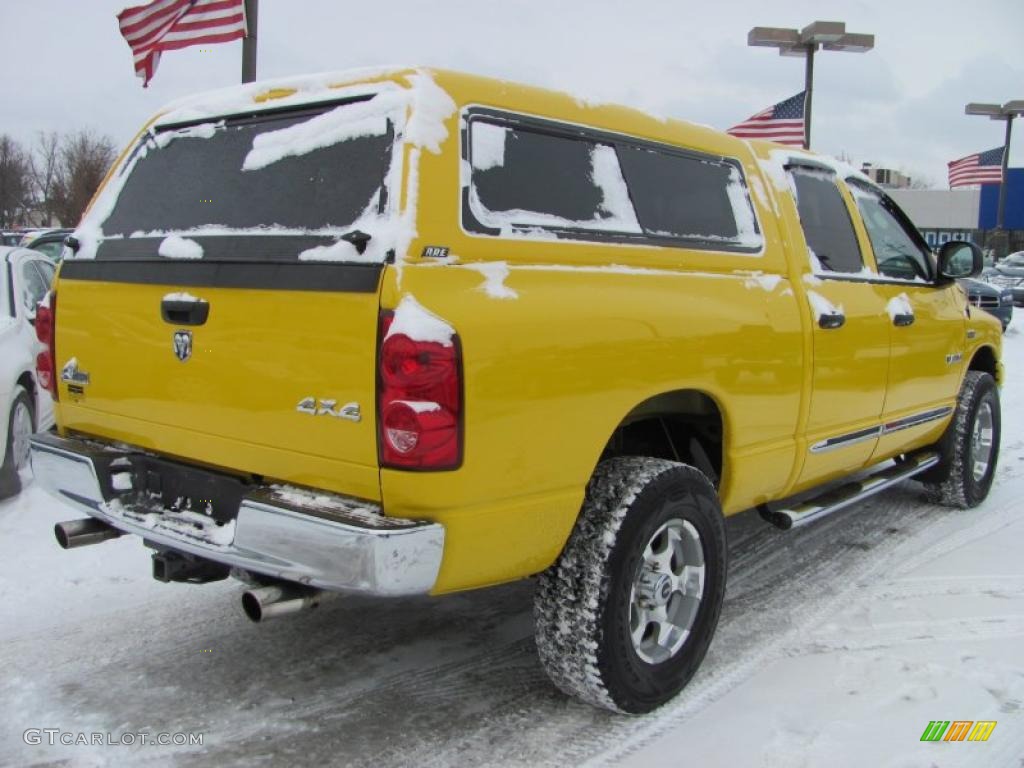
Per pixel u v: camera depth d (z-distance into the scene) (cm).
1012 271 2900
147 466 340
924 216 4869
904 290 496
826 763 301
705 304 352
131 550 506
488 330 274
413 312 261
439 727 328
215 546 296
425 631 409
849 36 1407
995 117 3169
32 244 1097
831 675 366
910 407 506
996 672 367
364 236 270
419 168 280
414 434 260
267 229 305
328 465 279
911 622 419
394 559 261
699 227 375
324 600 307
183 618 420
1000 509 604
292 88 329
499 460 279
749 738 318
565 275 307
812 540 538
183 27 803
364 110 299
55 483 357
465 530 276
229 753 311
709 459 390
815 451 421
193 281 310
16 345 609
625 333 314
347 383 270
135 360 331
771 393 383
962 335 553
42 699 345
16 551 497
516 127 314
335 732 324
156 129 370
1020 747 312
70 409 365
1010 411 960
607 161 343
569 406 296
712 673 369
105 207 372
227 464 310
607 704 321
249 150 329
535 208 313
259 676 365
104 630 405
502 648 393
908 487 653
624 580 315
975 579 474
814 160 459
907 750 309
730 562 501
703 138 391
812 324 405
